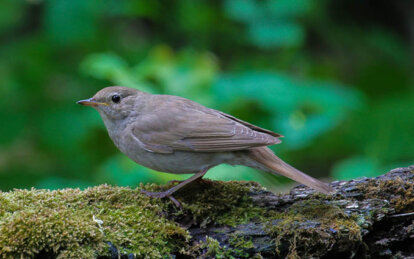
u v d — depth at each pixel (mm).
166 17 14969
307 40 15992
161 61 11156
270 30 13109
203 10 14664
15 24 14820
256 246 6195
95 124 12328
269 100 11516
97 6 13727
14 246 5562
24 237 5602
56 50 13953
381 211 6508
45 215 5863
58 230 5727
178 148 7117
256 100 11562
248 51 14844
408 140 13477
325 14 15859
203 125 7125
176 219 6555
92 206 6438
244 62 14477
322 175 13992
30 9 14836
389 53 16188
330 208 6551
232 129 7031
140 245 5984
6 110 13250
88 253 5707
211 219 6535
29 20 14898
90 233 5793
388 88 15969
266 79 11789
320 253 6199
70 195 6621
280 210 6750
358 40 16281
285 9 13055
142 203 6625
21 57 13953
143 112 7531
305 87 12031
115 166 10602
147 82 11422
